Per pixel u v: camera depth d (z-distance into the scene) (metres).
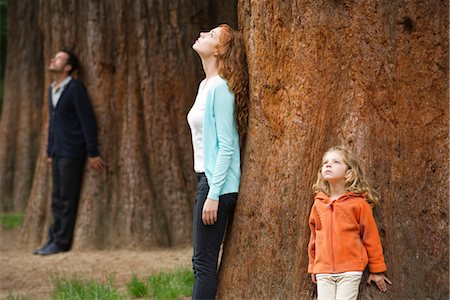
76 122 12.16
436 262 6.71
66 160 12.05
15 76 19.66
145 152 12.34
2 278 9.95
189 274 9.06
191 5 12.49
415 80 6.77
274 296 6.71
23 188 19.30
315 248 6.33
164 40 12.37
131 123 12.26
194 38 12.51
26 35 19.59
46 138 13.16
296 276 6.61
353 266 6.12
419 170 6.73
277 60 6.80
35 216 12.92
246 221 6.91
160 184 12.26
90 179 12.14
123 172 12.19
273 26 6.79
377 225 6.45
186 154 12.41
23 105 19.52
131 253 11.53
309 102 6.66
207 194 6.87
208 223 6.79
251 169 6.94
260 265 6.81
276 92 6.83
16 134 19.58
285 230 6.71
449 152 6.78
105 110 12.27
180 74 12.40
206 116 6.84
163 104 12.34
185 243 12.03
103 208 12.11
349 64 6.63
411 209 6.67
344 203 6.21
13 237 14.52
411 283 6.53
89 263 10.81
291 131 6.73
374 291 6.30
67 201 12.05
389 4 6.68
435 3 6.79
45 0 13.20
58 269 10.48
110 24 12.34
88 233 11.97
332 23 6.62
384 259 6.43
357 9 6.59
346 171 6.28
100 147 12.22
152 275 9.19
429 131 6.79
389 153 6.62
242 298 6.87
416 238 6.66
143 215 12.00
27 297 8.67
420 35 6.77
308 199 6.63
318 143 6.64
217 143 6.86
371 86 6.61
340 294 6.11
